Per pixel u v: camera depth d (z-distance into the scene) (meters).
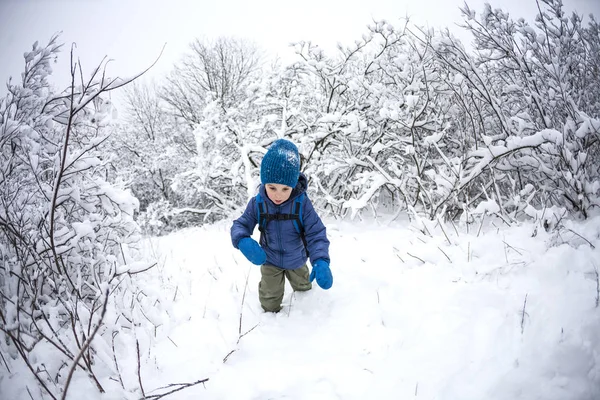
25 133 2.14
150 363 1.86
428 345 1.84
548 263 2.19
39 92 2.37
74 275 2.30
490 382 1.48
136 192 9.29
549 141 3.00
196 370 1.79
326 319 2.29
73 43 1.57
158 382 1.72
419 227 3.41
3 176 2.23
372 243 3.50
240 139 5.23
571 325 1.61
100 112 2.00
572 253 2.14
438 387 1.54
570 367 1.43
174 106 13.07
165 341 2.08
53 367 1.69
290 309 2.43
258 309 2.44
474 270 2.45
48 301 2.06
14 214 2.19
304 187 2.21
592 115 3.68
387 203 5.26
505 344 1.68
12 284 1.96
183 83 13.91
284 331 2.19
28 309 1.93
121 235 2.74
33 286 1.99
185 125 11.32
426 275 2.53
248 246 2.08
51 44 2.23
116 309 2.15
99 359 1.81
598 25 3.92
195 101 13.35
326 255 2.12
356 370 1.73
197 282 2.94
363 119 4.79
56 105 2.37
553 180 3.33
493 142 4.04
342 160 4.58
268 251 2.27
